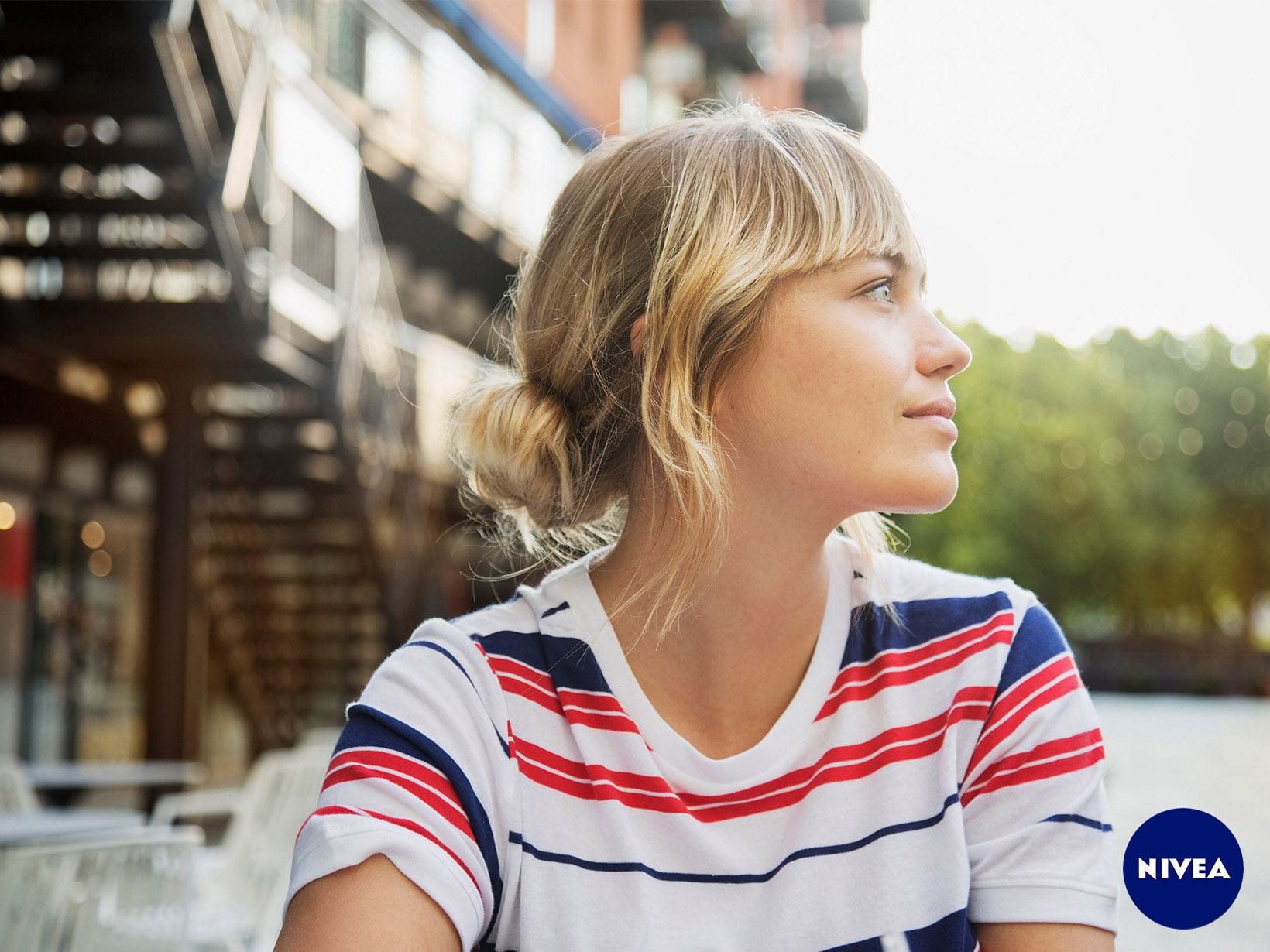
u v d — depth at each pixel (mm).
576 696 862
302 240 8586
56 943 2746
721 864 826
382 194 13523
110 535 10312
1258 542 36531
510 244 14773
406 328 12281
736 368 833
